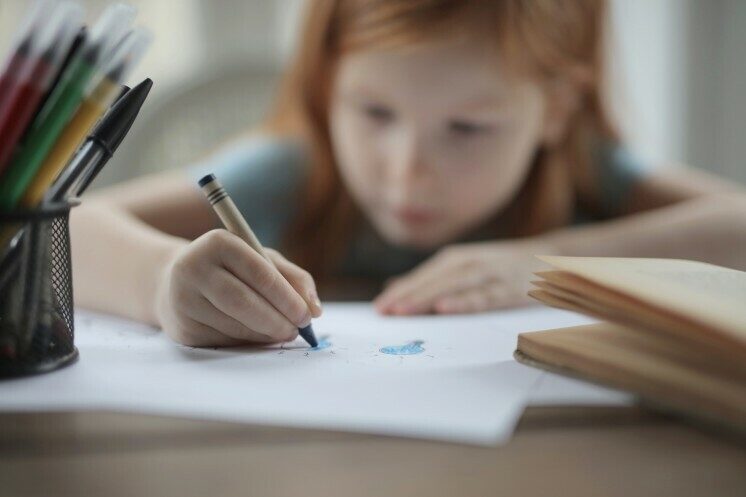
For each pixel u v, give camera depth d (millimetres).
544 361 390
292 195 1047
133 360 418
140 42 358
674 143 1604
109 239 617
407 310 591
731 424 290
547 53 849
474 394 347
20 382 367
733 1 1570
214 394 349
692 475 266
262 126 1188
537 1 830
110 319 551
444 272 647
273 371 393
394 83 814
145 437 301
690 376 319
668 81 1584
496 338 488
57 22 340
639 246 819
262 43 1542
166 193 937
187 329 450
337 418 314
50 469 272
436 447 291
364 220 1063
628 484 259
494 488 255
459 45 794
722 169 1631
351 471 269
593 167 1047
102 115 381
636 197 1049
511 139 848
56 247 393
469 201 871
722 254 821
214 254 434
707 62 1589
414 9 791
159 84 1481
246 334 447
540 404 338
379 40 809
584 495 250
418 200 860
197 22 1515
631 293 331
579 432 306
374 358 425
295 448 290
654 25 1568
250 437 301
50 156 353
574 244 808
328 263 1069
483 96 813
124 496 250
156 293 513
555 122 945
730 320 297
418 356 430
